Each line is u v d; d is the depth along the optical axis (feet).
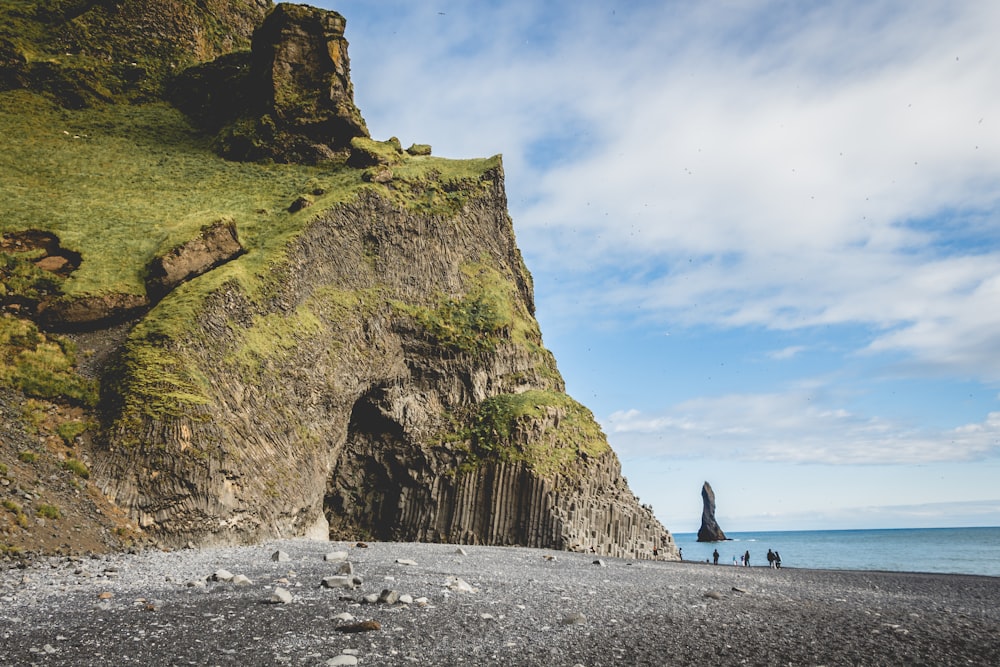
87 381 134.10
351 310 204.03
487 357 232.73
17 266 152.66
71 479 111.34
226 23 342.23
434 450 209.05
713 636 55.57
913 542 651.25
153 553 102.63
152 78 297.94
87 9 303.07
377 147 265.34
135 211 194.08
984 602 94.89
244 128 262.88
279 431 160.45
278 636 48.62
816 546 589.32
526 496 198.29
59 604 59.31
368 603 61.87
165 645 45.44
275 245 189.06
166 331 143.54
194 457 125.49
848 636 57.41
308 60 274.98
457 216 256.11
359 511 206.90
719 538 571.28
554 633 54.08
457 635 51.52
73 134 243.81
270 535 142.00
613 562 146.82
